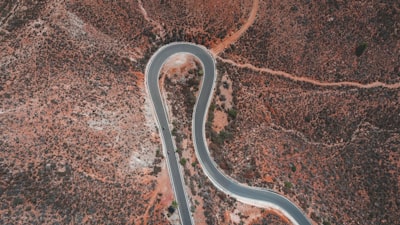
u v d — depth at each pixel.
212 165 93.56
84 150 79.38
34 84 84.31
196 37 111.06
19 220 66.31
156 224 79.19
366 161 102.06
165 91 100.25
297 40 113.88
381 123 109.88
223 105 104.56
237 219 86.56
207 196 87.75
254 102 108.12
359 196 96.50
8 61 86.31
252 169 94.44
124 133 86.62
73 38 95.31
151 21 108.44
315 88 112.06
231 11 113.81
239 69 111.25
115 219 74.81
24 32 91.56
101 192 76.19
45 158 74.94
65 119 81.62
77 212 71.69
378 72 113.50
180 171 88.69
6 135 75.62
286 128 107.31
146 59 104.88
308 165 99.88
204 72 107.94
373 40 113.81
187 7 111.50
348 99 111.50
